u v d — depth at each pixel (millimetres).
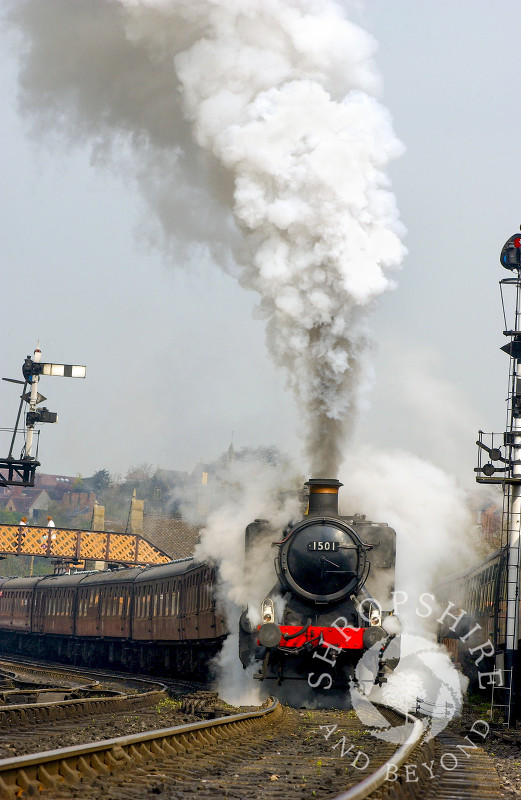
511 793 31766
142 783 29266
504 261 67625
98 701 63344
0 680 100250
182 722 51781
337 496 65938
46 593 180500
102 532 182500
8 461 91938
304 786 30281
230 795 28031
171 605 112562
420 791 30344
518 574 64375
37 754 27797
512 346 66750
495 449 65812
